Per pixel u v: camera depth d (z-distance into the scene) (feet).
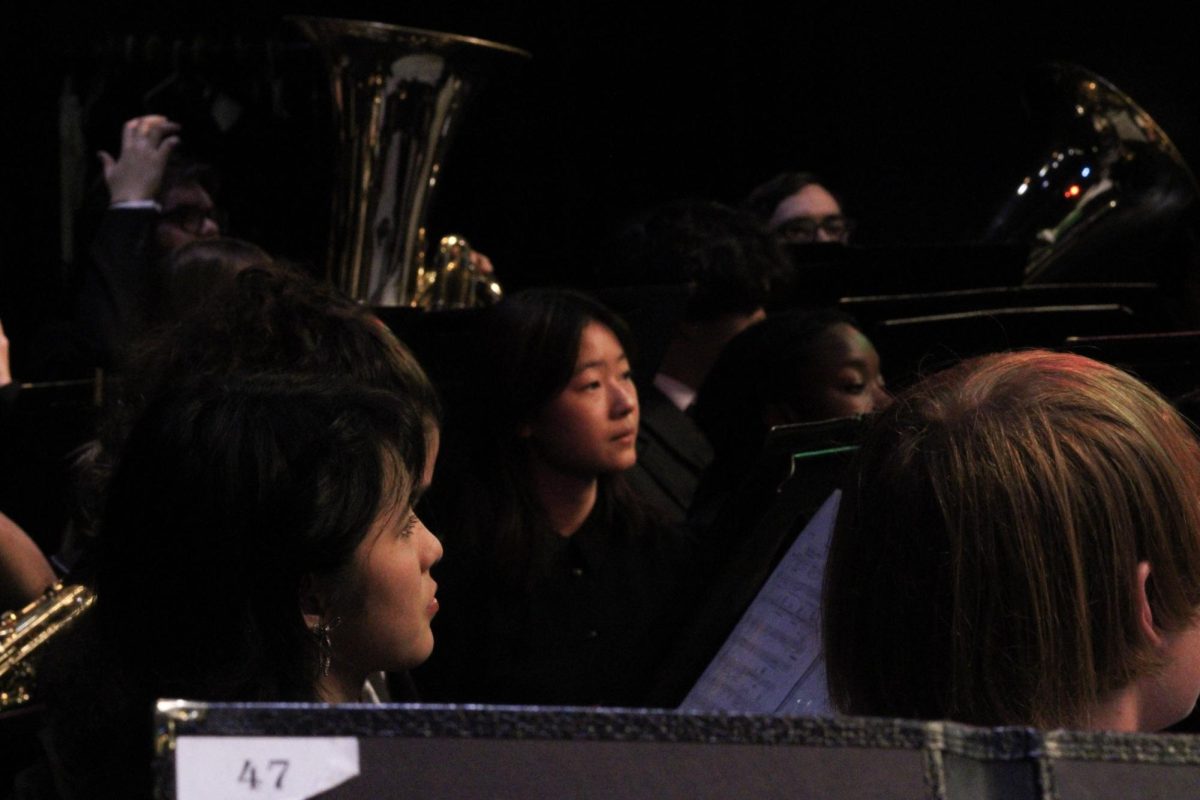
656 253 44.88
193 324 24.47
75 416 32.53
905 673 12.05
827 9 72.49
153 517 15.84
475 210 72.43
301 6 68.39
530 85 71.92
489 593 30.81
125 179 46.16
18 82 63.98
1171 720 12.01
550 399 31.17
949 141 73.72
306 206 66.03
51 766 16.78
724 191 72.95
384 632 16.40
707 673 19.30
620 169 72.64
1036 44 73.10
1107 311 35.88
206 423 16.03
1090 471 11.57
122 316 43.83
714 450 36.40
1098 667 11.57
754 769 7.20
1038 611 11.44
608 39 71.77
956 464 11.82
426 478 19.75
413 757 7.13
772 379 34.65
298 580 15.81
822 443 20.48
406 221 45.11
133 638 15.83
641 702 21.72
